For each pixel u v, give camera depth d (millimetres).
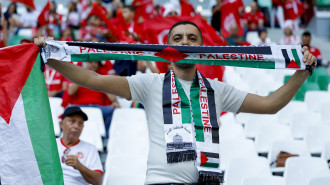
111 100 8461
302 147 6777
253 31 15328
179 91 3123
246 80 11383
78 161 5074
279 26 17188
